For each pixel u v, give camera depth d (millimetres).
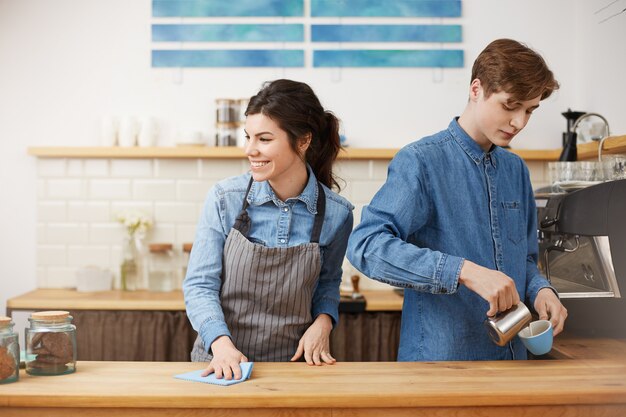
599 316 2271
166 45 4008
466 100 4035
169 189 3984
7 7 3980
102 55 4000
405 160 1954
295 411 1562
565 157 3102
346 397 1547
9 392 1554
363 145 4023
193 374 1715
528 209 2168
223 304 2043
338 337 3461
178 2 3990
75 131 4004
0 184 4012
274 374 1733
